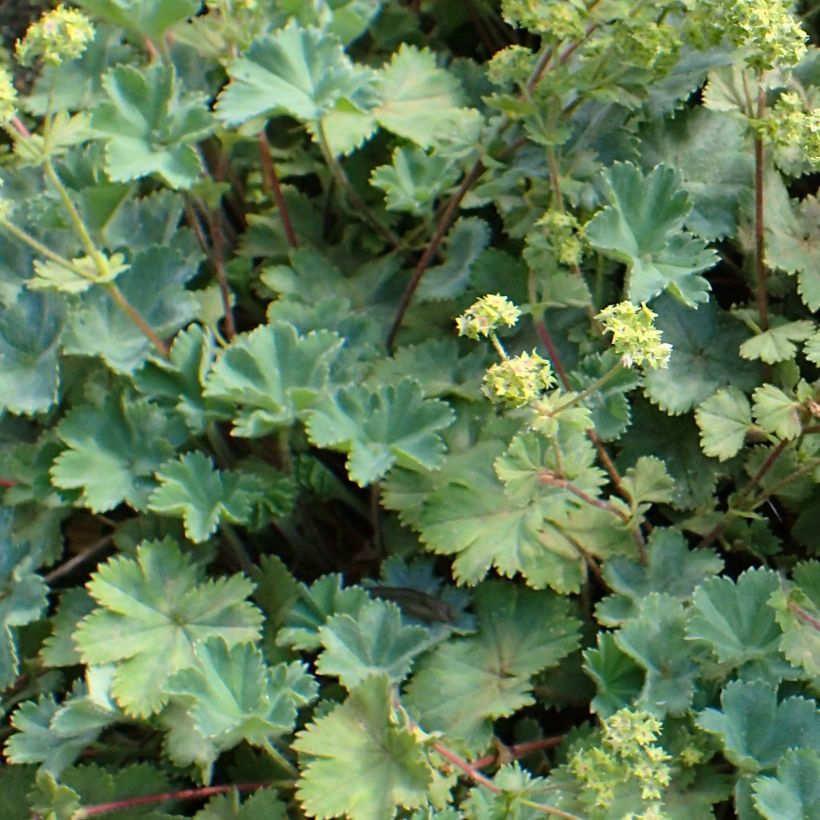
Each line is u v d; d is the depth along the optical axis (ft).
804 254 2.15
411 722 1.99
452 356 2.18
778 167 2.20
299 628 2.06
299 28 2.12
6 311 2.13
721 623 2.01
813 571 2.06
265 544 2.20
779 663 2.01
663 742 2.00
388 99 2.27
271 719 1.97
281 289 2.22
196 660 2.03
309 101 2.12
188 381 2.12
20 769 2.08
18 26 2.36
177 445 2.12
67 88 2.28
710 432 2.10
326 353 2.10
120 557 2.06
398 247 2.27
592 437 2.07
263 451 2.19
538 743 2.04
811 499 2.13
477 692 2.05
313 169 2.29
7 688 2.11
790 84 2.22
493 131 2.17
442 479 2.11
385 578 2.11
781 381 2.14
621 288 2.18
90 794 2.03
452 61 2.34
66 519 2.19
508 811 1.95
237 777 2.06
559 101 2.10
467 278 2.20
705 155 2.19
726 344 2.16
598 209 2.16
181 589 2.06
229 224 2.30
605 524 2.10
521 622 2.08
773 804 1.94
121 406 2.11
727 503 2.17
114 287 2.06
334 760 1.99
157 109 2.08
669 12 2.09
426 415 2.09
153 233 2.20
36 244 2.00
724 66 2.18
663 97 2.19
